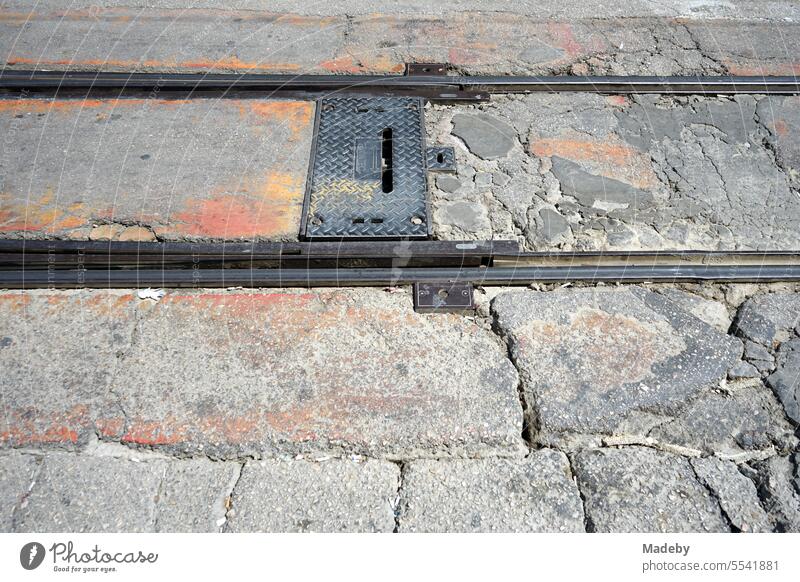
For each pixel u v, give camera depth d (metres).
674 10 4.46
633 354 2.40
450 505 2.00
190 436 2.13
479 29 4.19
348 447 2.13
